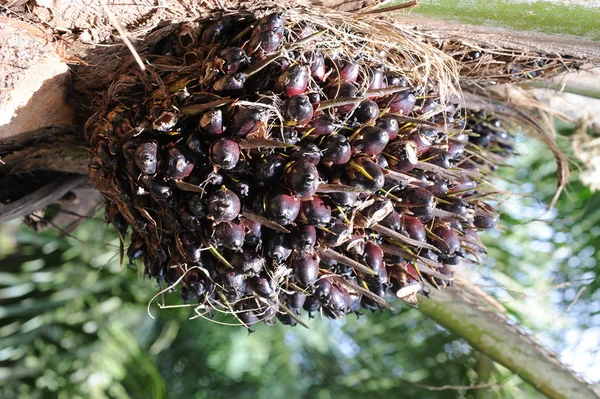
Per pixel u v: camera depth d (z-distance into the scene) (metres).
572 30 0.98
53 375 1.65
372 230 0.90
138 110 0.87
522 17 0.97
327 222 0.83
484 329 1.20
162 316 1.92
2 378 1.60
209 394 2.44
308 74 0.85
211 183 0.83
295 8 0.89
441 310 1.21
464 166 1.00
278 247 0.84
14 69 0.85
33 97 0.90
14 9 0.84
